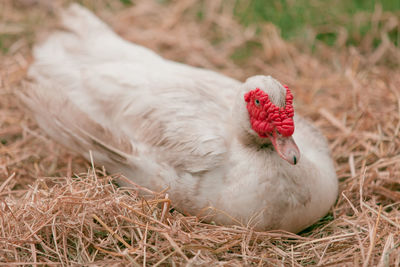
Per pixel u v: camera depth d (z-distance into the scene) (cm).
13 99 498
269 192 328
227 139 344
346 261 320
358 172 423
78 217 334
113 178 369
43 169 430
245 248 329
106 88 394
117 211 341
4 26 593
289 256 331
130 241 336
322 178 350
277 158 332
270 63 577
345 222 359
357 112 481
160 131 358
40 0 620
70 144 401
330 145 455
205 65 572
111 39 468
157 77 391
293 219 337
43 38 488
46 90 413
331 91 523
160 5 638
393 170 412
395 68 555
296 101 516
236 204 331
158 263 309
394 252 316
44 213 336
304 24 597
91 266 314
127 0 642
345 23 593
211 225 341
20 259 325
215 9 629
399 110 467
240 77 555
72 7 506
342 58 566
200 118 356
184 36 601
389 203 394
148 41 592
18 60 550
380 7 594
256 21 611
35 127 475
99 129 383
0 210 338
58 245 332
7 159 438
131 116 375
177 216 344
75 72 425
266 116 315
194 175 341
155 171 355
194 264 307
